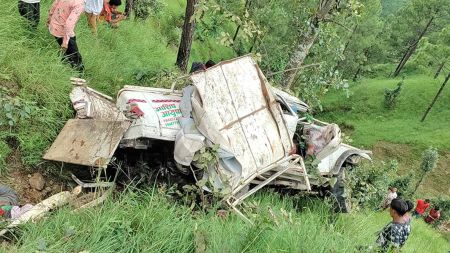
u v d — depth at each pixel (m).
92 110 6.16
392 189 13.17
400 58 60.56
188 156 5.70
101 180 5.97
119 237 4.56
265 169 6.41
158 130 5.87
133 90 6.52
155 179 6.08
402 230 6.22
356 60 47.97
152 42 11.42
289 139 6.97
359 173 9.64
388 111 44.69
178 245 4.75
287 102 8.02
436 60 38.62
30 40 6.99
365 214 9.41
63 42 6.64
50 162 5.87
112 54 8.61
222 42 9.02
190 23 9.39
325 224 7.14
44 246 4.03
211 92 6.19
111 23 9.50
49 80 6.39
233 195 5.93
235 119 6.29
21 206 5.22
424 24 48.72
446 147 38.88
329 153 7.39
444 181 35.62
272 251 4.72
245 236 4.95
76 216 4.76
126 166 6.14
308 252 4.93
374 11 43.69
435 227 20.91
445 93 45.34
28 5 7.07
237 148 6.12
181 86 7.75
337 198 7.85
